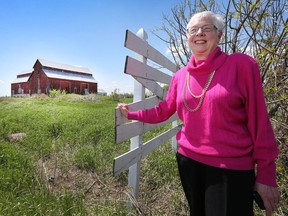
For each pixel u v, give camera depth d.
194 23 1.92
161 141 4.81
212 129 1.82
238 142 1.78
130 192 3.41
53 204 2.89
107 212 2.97
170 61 5.30
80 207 2.92
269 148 1.76
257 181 1.79
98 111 11.70
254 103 1.78
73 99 23.12
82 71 50.97
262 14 2.93
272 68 3.22
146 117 2.49
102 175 4.25
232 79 1.79
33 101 17.83
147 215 3.07
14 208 2.71
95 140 6.11
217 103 1.79
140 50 3.41
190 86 1.93
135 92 3.64
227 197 1.77
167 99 2.36
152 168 4.38
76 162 4.62
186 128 1.98
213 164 1.82
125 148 5.43
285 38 3.14
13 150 4.72
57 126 7.18
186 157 1.98
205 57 1.93
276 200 1.76
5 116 9.00
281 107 3.35
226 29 3.54
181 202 3.33
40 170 4.17
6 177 3.50
